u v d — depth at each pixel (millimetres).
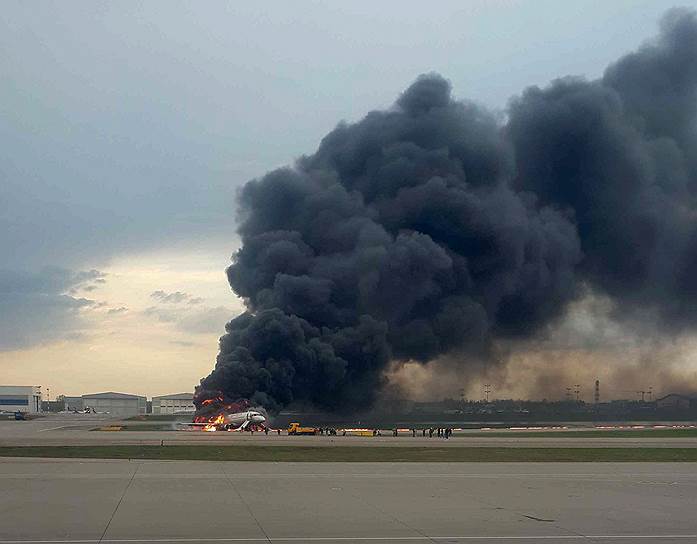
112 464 51688
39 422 154500
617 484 39312
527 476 43750
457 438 88312
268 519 26344
